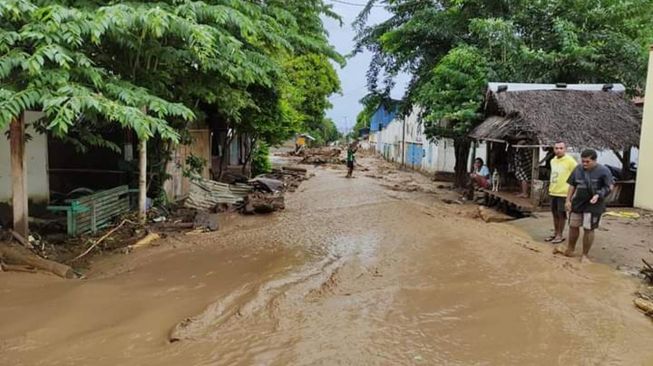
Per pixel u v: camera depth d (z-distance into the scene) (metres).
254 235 10.23
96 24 6.68
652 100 12.19
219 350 4.90
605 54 15.14
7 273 7.04
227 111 12.19
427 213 12.92
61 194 11.46
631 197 13.13
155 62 9.55
